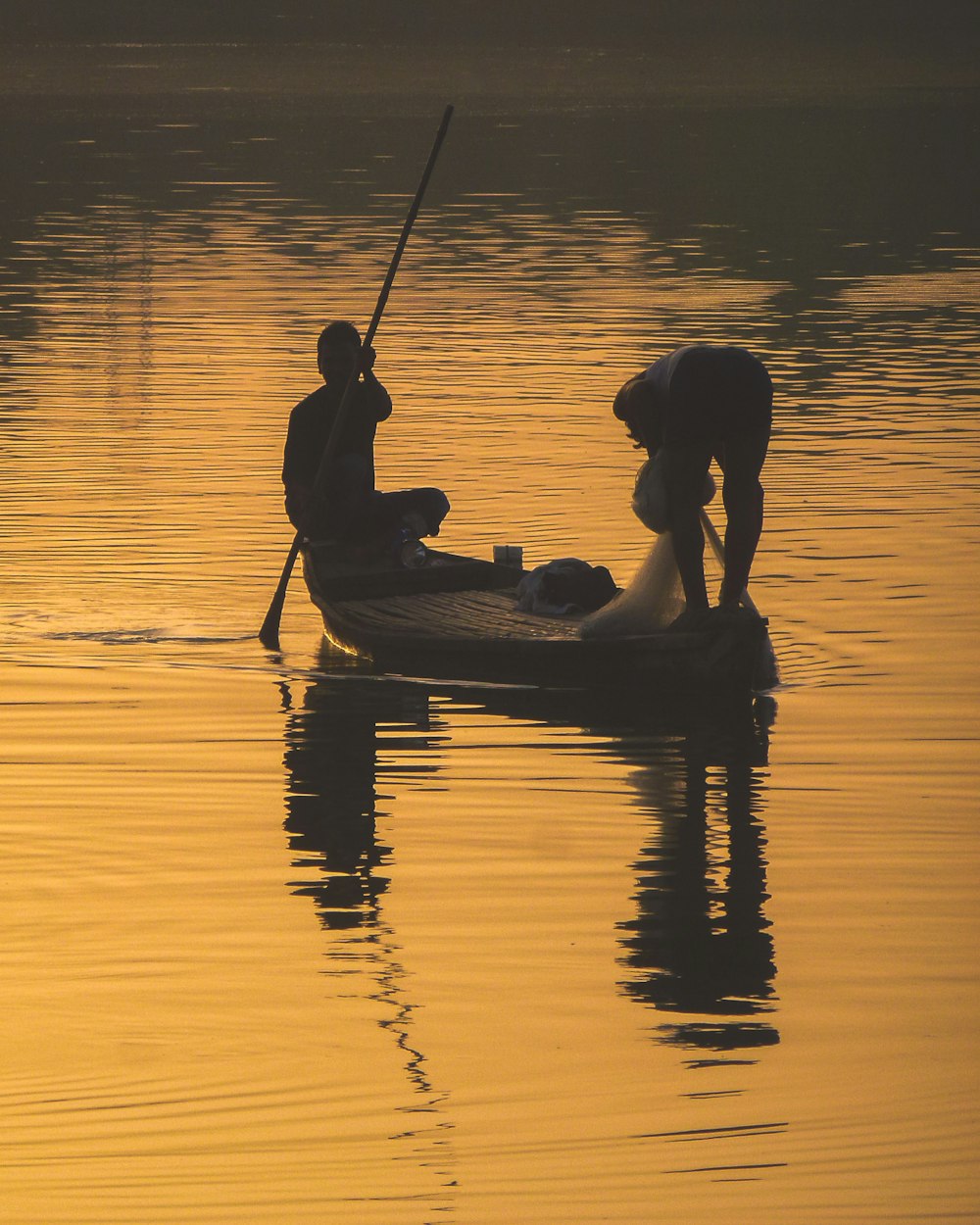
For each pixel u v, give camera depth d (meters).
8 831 25.53
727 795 26.94
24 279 83.00
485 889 23.66
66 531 41.72
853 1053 19.36
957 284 82.50
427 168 37.72
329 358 37.88
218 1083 18.72
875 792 26.98
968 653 33.44
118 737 29.36
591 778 27.69
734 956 21.64
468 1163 17.22
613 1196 16.67
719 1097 18.44
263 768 28.06
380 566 37.59
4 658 33.22
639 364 63.44
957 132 159.25
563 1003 20.53
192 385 59.75
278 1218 16.38
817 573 38.50
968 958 21.61
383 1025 19.97
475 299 77.56
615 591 35.62
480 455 49.94
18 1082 18.72
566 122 168.38
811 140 153.50
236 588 37.84
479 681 32.53
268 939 22.16
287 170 130.88
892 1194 16.70
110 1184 16.86
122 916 22.78
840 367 62.91
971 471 47.69
